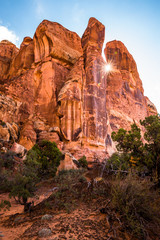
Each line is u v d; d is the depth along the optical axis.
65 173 17.44
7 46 65.19
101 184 7.51
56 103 42.28
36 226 4.88
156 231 4.11
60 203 6.73
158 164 8.29
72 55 51.59
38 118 40.62
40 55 48.75
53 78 44.66
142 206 4.62
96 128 40.94
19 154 22.14
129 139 10.21
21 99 40.94
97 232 4.13
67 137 37.28
